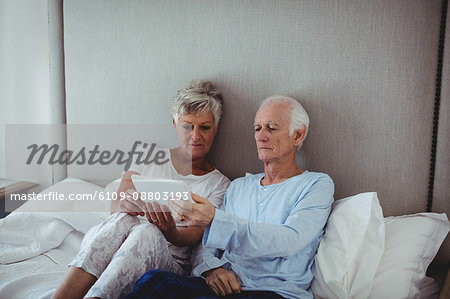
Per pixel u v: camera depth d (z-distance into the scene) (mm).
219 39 1838
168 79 1926
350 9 1664
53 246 1601
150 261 1280
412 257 1378
